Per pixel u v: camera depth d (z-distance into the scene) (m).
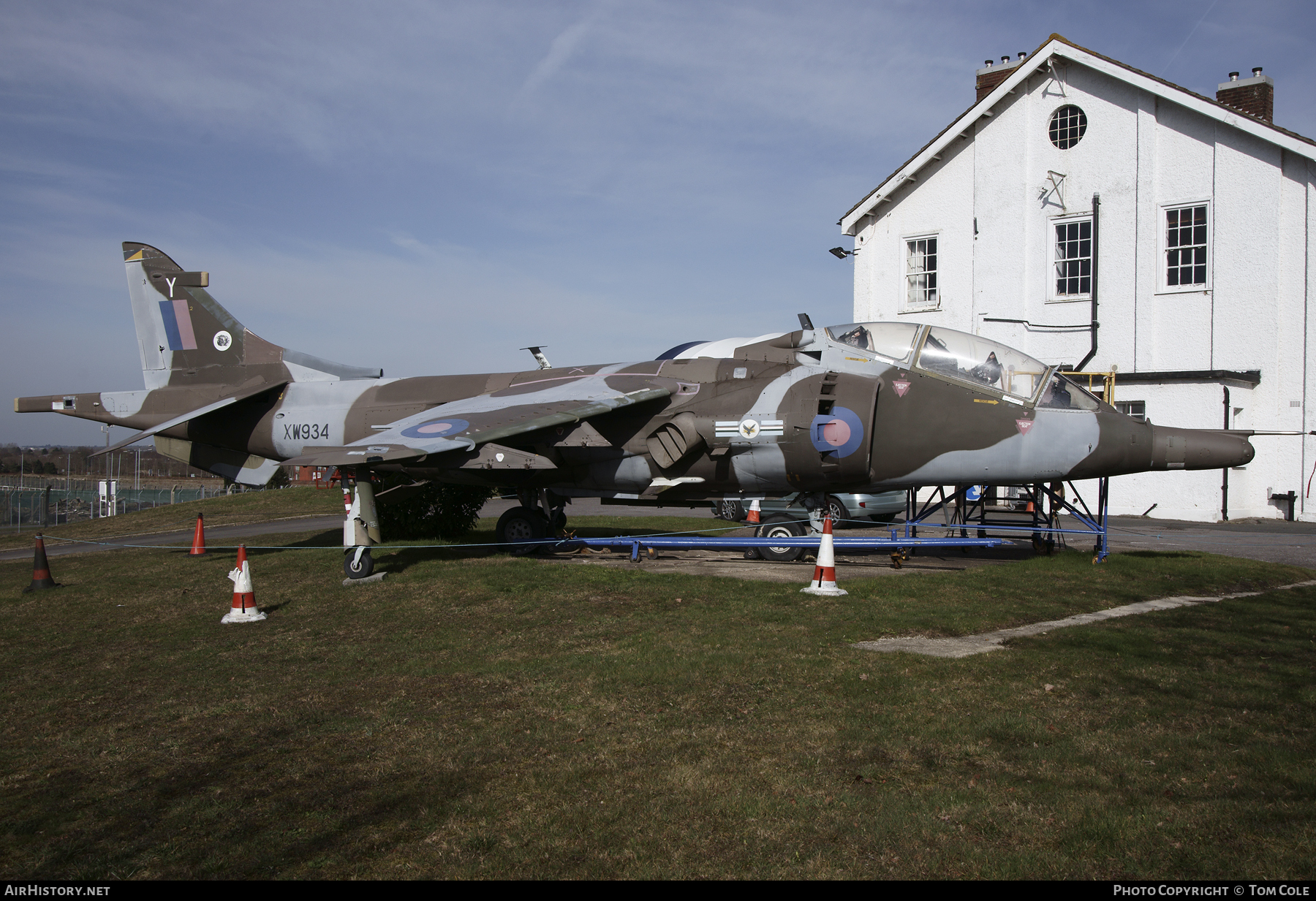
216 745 5.45
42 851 4.09
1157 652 7.09
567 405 12.59
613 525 18.73
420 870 3.83
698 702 5.93
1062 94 24.72
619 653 7.27
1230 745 5.05
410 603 9.73
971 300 26.36
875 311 28.20
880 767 4.80
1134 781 4.56
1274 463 21.67
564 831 4.15
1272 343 21.70
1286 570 11.48
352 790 4.69
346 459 10.92
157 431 14.46
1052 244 25.06
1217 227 22.39
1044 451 11.70
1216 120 22.17
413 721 5.76
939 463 12.00
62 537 21.88
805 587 10.09
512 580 10.67
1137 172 23.59
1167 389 22.22
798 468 12.32
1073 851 3.86
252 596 9.27
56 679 7.16
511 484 14.19
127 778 4.96
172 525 23.67
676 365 13.48
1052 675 6.43
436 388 15.37
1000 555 13.82
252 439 16.45
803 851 3.91
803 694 6.04
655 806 4.38
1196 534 17.48
